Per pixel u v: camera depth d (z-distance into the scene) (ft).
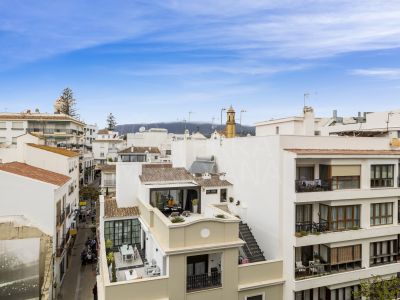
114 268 66.85
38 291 77.61
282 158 72.38
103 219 81.76
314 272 70.44
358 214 75.05
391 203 78.64
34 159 123.13
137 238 84.69
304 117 105.81
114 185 149.69
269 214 75.36
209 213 79.46
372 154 74.90
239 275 65.92
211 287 63.00
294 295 68.18
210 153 110.01
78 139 256.73
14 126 226.38
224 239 64.85
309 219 74.13
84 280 96.63
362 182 74.74
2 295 75.10
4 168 91.20
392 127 129.29
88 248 115.65
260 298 67.87
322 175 75.15
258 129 130.93
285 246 70.64
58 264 89.35
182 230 61.11
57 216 90.17
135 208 88.38
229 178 94.89
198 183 88.22
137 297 57.41
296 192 68.49
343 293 72.74
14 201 82.17
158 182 86.28
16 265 76.89
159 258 66.49
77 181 153.07
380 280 68.28
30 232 81.66
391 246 78.33
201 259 66.49
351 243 73.31
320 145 76.89
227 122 115.44
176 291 59.93
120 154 186.39
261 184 78.74
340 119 185.37
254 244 78.74
